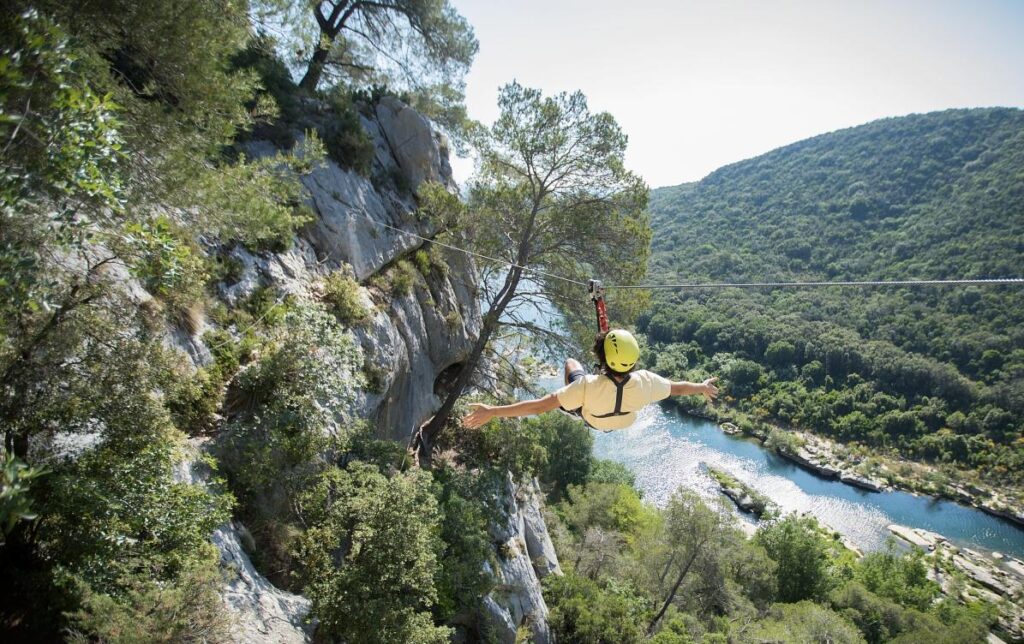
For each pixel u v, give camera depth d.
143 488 7.29
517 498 23.58
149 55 8.21
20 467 3.18
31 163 4.89
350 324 16.67
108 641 6.27
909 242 106.06
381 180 22.80
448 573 15.02
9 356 6.43
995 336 81.56
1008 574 51.22
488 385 25.52
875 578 46.31
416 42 26.22
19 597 6.68
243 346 12.77
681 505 33.22
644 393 3.82
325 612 10.34
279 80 20.20
